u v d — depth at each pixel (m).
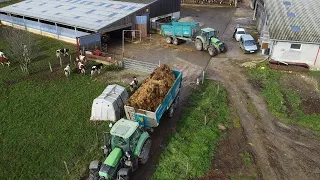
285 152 18.12
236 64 30.41
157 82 20.55
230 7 55.97
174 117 21.38
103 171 13.96
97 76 27.61
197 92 24.83
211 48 32.03
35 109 22.36
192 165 16.83
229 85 26.16
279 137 19.48
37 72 28.42
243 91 25.12
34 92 24.84
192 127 20.19
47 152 17.95
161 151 17.97
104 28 32.72
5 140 19.02
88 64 30.02
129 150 15.17
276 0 35.16
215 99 23.50
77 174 16.30
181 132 19.69
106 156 16.03
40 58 31.47
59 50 31.25
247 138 19.31
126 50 34.12
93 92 24.72
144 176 16.17
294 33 29.56
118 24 34.78
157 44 36.09
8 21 41.19
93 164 14.66
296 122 21.06
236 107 22.78
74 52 33.00
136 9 37.12
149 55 32.66
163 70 22.42
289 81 26.84
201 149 18.06
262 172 16.56
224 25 44.56
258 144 18.77
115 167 14.52
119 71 28.77
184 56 32.44
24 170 16.64
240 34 36.97
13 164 17.08
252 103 23.33
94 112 20.86
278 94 24.33
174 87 20.84
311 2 34.78
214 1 58.50
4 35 36.62
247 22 46.03
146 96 19.23
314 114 21.97
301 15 32.22
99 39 32.38
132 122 16.11
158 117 18.38
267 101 23.62
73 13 37.41
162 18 43.16
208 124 20.48
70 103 23.12
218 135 19.50
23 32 34.28
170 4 43.72
